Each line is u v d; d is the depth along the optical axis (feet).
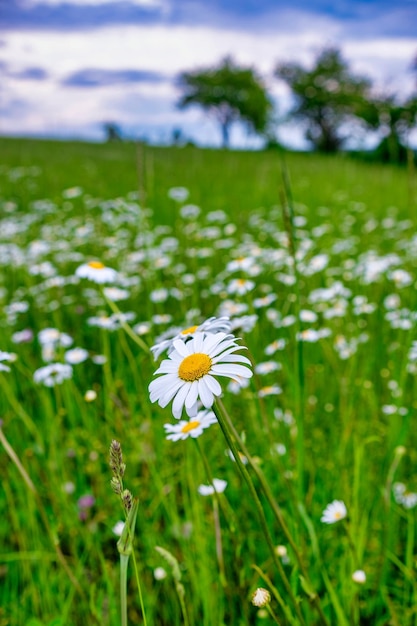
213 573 2.12
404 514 2.30
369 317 3.88
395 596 2.20
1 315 3.95
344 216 7.43
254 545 2.25
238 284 2.84
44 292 4.44
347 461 2.55
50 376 2.81
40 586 2.20
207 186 10.17
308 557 2.13
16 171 11.59
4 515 2.59
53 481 2.53
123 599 1.20
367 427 2.88
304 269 3.93
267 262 4.30
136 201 7.63
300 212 7.48
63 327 3.95
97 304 4.02
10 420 2.95
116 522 2.46
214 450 2.61
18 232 6.07
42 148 18.90
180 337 1.44
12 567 2.37
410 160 3.18
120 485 1.19
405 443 2.72
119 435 2.71
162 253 5.17
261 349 3.25
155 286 4.33
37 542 2.33
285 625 1.80
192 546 2.20
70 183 10.59
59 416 2.84
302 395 2.04
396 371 3.19
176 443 2.88
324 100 51.42
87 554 2.37
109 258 5.21
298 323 1.97
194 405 1.23
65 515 2.47
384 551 2.09
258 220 6.81
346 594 1.95
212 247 5.63
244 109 56.70
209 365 1.27
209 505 2.43
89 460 2.86
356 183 11.00
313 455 2.63
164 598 2.19
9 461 2.75
